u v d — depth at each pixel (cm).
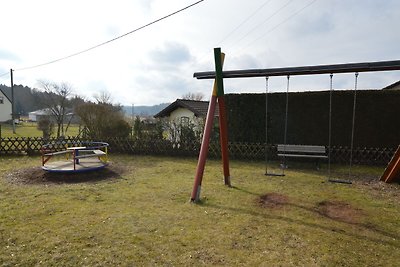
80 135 1358
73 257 325
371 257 336
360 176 787
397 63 546
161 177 757
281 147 947
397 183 706
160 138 1238
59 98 2848
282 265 315
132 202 536
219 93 624
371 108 979
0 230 397
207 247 355
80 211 480
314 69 597
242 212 487
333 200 565
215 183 692
